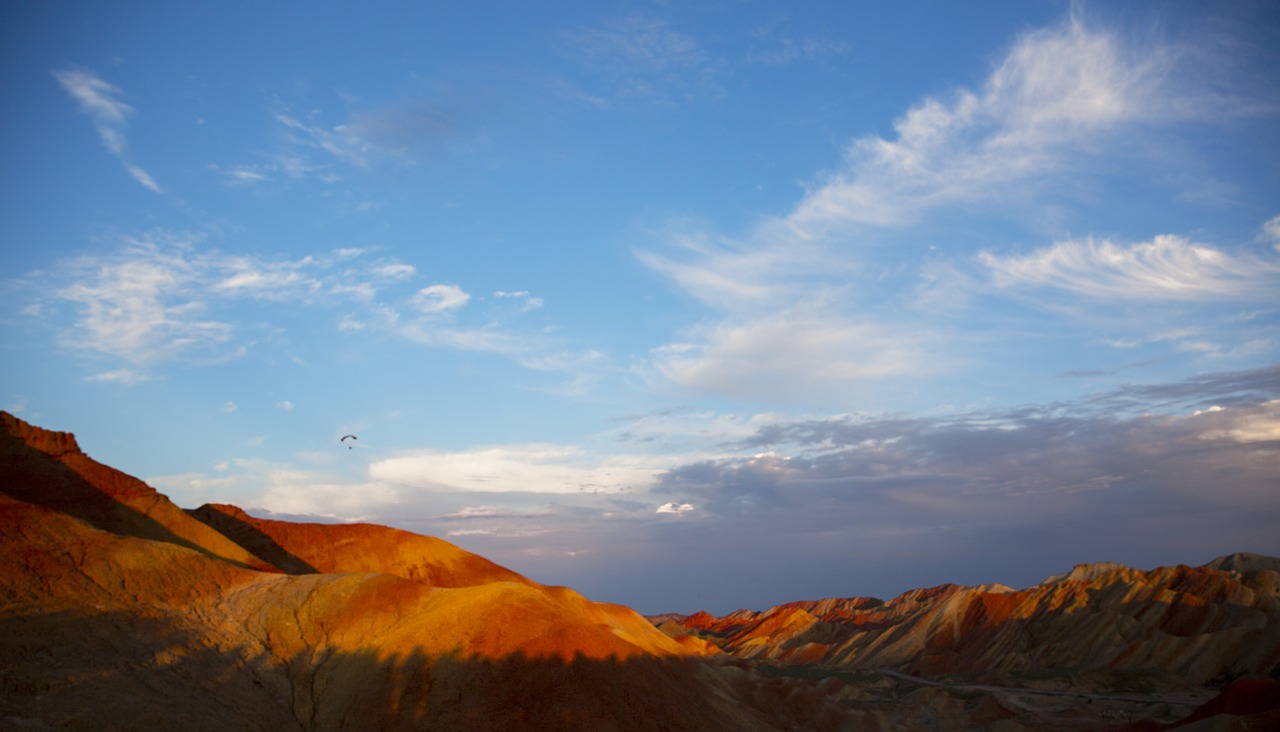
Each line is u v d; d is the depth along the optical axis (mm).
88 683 57406
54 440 96750
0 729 48250
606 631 80562
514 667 69062
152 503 97312
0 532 70812
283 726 63469
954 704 136375
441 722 64688
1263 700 92000
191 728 56812
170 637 67750
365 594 78125
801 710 107688
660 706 70750
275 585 79938
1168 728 100188
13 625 61188
